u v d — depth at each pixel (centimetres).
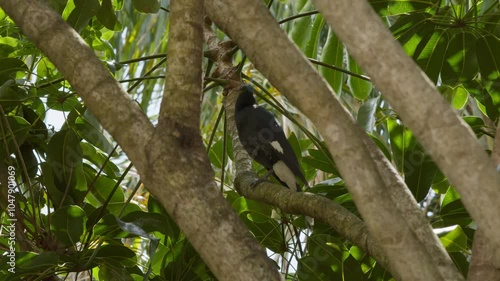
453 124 345
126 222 710
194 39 494
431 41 820
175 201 446
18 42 816
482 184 334
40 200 838
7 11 546
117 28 908
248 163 848
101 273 784
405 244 378
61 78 771
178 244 776
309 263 748
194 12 496
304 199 673
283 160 882
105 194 838
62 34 516
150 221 722
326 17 373
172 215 448
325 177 1091
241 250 429
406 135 770
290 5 1174
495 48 804
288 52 420
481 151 340
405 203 489
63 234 683
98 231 705
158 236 819
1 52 814
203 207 440
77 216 678
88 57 503
